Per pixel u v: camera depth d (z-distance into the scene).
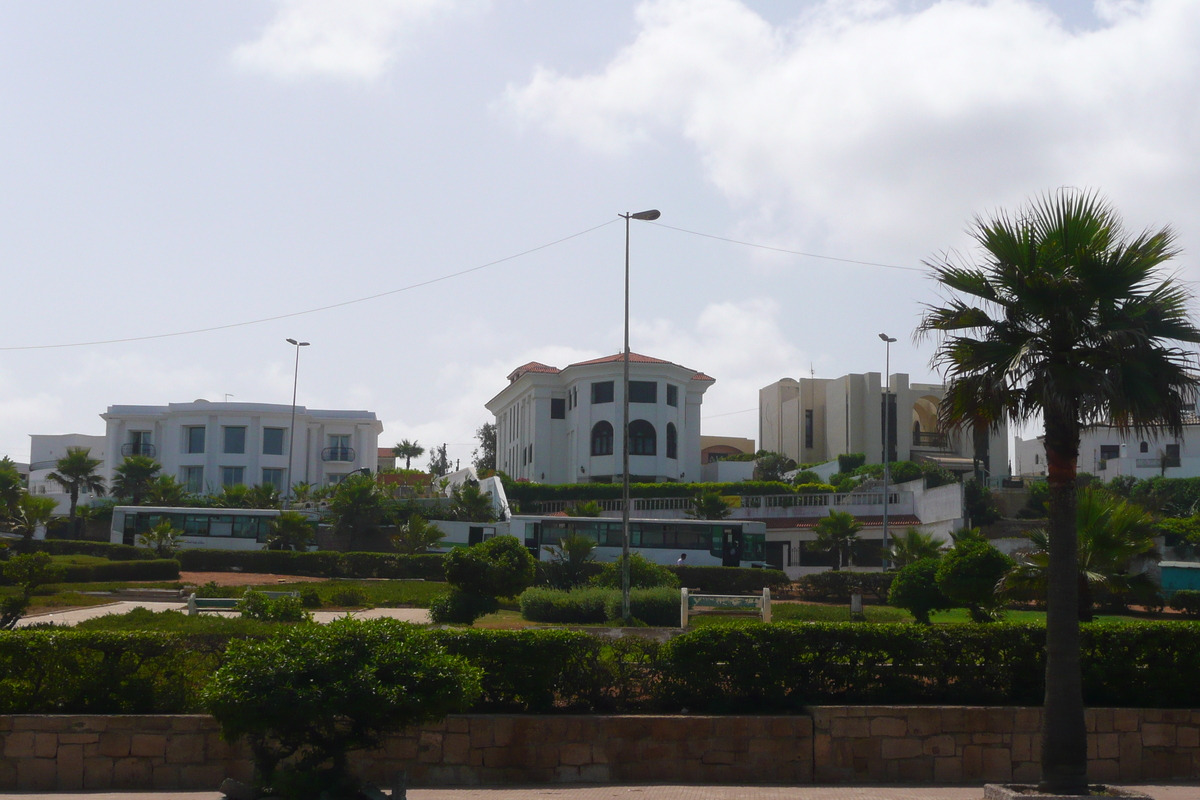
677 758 11.60
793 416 98.00
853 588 40.97
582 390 72.50
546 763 11.46
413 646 9.45
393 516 58.38
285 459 74.25
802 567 56.28
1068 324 10.60
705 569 43.34
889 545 50.06
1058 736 10.22
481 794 10.64
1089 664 12.66
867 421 87.56
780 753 11.70
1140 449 65.12
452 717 11.46
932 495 53.47
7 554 44.69
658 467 70.25
